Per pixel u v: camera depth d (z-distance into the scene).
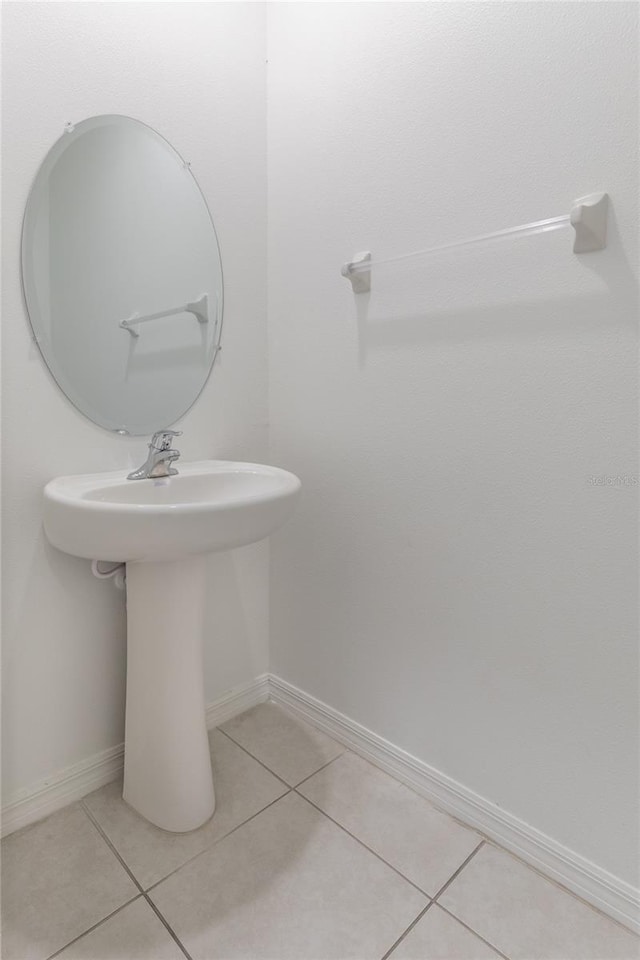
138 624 1.25
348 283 1.41
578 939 1.04
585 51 0.96
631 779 1.04
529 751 1.18
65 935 1.03
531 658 1.16
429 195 1.22
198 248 1.47
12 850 1.21
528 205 1.06
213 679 1.67
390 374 1.34
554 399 1.07
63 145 1.19
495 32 1.08
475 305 1.16
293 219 1.54
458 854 1.22
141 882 1.14
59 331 1.22
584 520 1.05
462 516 1.24
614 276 0.97
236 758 1.53
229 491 1.40
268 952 1.01
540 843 1.17
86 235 1.25
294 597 1.69
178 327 1.44
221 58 1.47
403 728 1.43
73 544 1.07
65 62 1.18
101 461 1.32
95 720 1.38
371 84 1.31
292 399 1.61
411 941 1.03
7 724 1.23
